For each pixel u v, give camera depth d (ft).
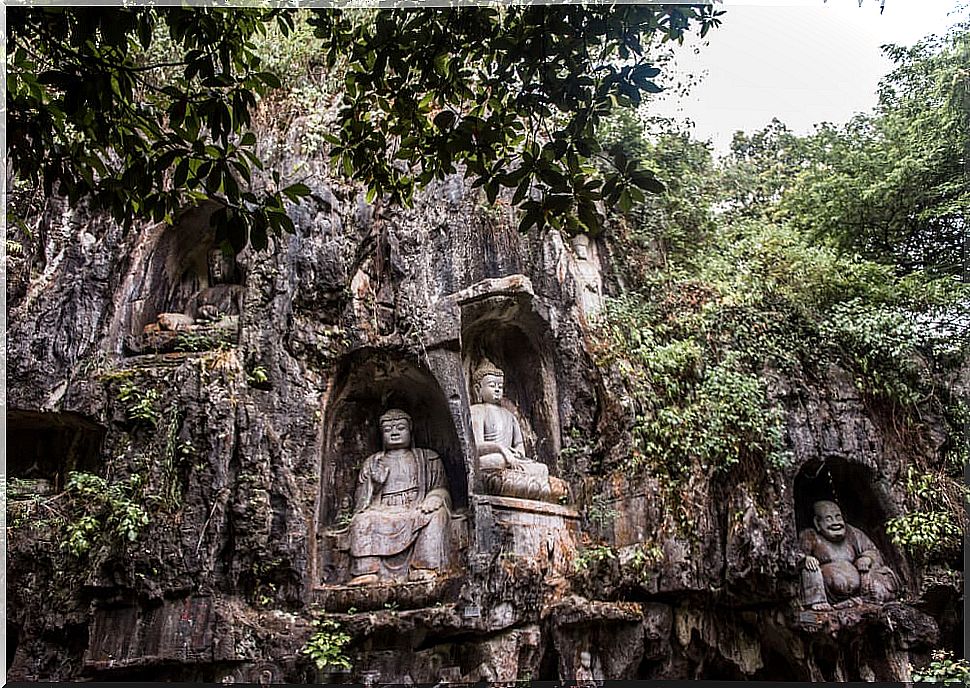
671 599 33.76
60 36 18.78
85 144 20.25
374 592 31.55
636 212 44.34
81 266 34.50
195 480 30.91
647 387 36.60
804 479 38.50
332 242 36.14
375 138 22.36
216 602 29.68
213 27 20.06
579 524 35.19
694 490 34.53
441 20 20.68
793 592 34.50
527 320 37.58
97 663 28.71
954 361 40.50
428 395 36.68
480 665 30.71
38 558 29.94
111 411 32.14
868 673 35.35
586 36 20.08
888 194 43.06
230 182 18.08
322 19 22.22
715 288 41.93
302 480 33.12
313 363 34.96
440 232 37.52
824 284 42.19
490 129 20.58
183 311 37.99
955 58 41.29
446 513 33.99
